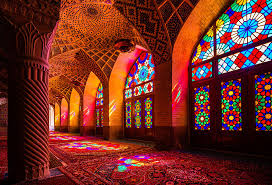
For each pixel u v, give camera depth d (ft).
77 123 36.24
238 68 11.50
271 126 9.79
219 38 12.78
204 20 12.92
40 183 6.51
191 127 14.30
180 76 14.42
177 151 12.82
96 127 29.48
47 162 7.33
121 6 12.74
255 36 10.77
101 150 14.07
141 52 20.47
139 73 20.98
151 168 8.44
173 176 7.21
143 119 19.69
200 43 14.19
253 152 10.45
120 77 23.21
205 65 13.61
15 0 6.34
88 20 15.24
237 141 11.26
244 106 11.00
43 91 7.27
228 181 6.52
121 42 15.97
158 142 14.74
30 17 6.80
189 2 11.75
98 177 7.26
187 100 14.71
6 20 6.38
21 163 6.67
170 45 13.73
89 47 19.40
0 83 14.07
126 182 6.64
